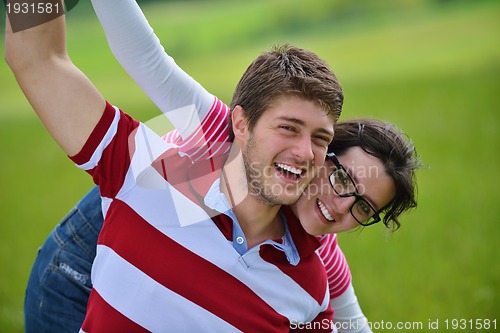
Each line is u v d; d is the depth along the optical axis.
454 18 52.09
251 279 6.55
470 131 24.84
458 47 44.00
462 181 19.16
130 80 44.19
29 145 28.73
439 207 17.14
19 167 24.89
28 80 6.12
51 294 8.30
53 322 8.34
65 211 19.61
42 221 18.69
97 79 45.41
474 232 15.64
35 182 22.67
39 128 32.34
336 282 7.91
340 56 45.91
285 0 61.66
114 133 6.31
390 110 29.34
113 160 6.33
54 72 6.13
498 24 48.47
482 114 27.47
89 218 8.27
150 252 6.36
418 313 12.43
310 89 6.16
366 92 34.25
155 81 6.79
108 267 6.43
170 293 6.34
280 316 6.70
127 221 6.41
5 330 12.59
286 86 6.16
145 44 6.64
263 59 6.41
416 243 15.06
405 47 46.16
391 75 38.06
